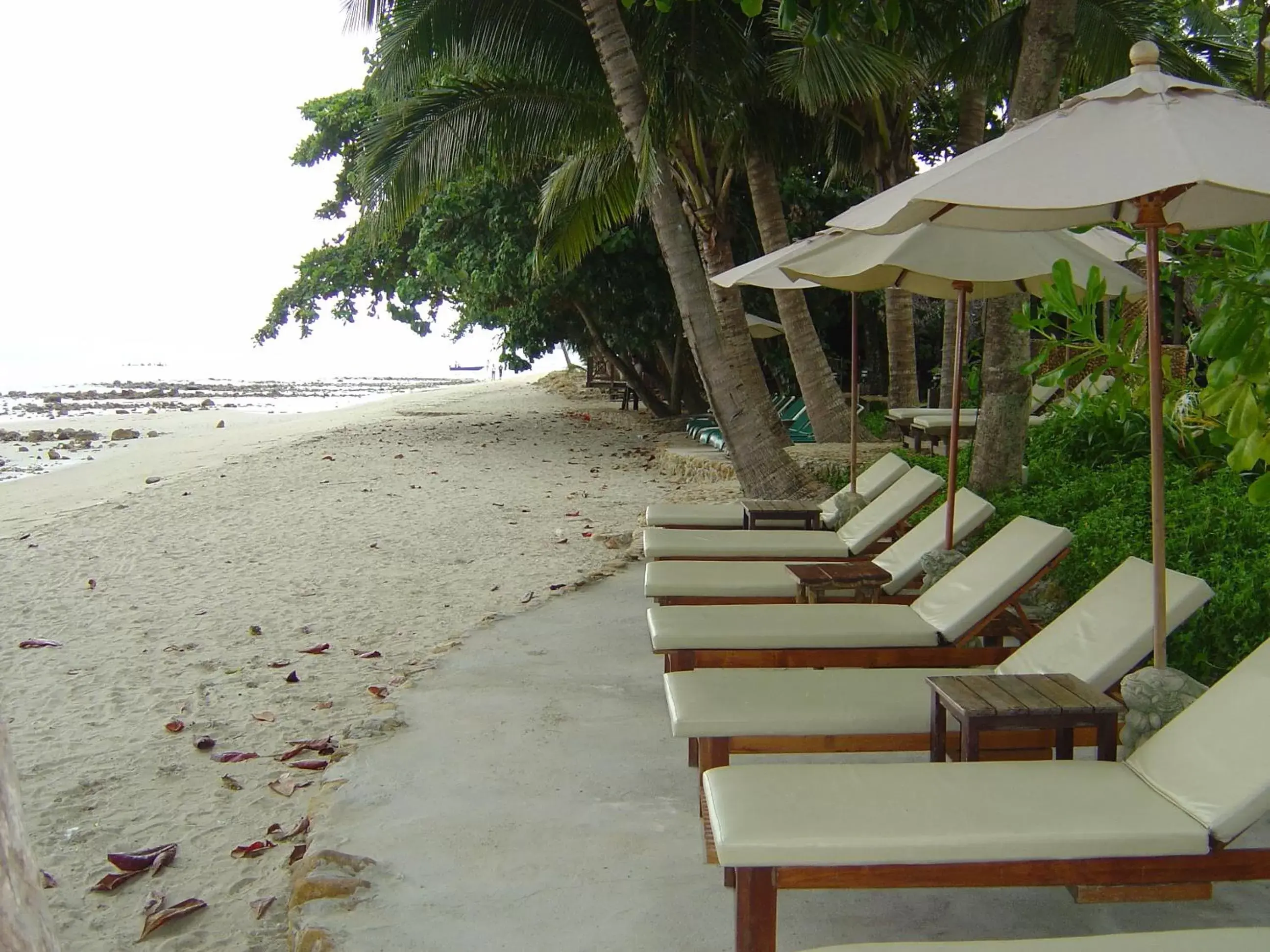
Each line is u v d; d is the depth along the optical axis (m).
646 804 3.88
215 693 5.62
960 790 2.81
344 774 4.22
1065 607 5.58
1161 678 3.22
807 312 12.32
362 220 13.20
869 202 3.79
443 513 11.24
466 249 17.39
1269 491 2.96
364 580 8.21
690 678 3.80
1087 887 2.66
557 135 11.82
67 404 38.06
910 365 13.79
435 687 5.29
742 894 2.57
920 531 5.92
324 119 21.86
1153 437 3.38
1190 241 4.10
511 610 6.97
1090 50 11.25
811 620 4.60
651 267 17.09
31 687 5.78
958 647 4.50
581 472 14.66
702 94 9.62
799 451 11.07
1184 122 2.80
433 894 3.26
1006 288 6.00
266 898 3.45
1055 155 2.83
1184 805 2.71
